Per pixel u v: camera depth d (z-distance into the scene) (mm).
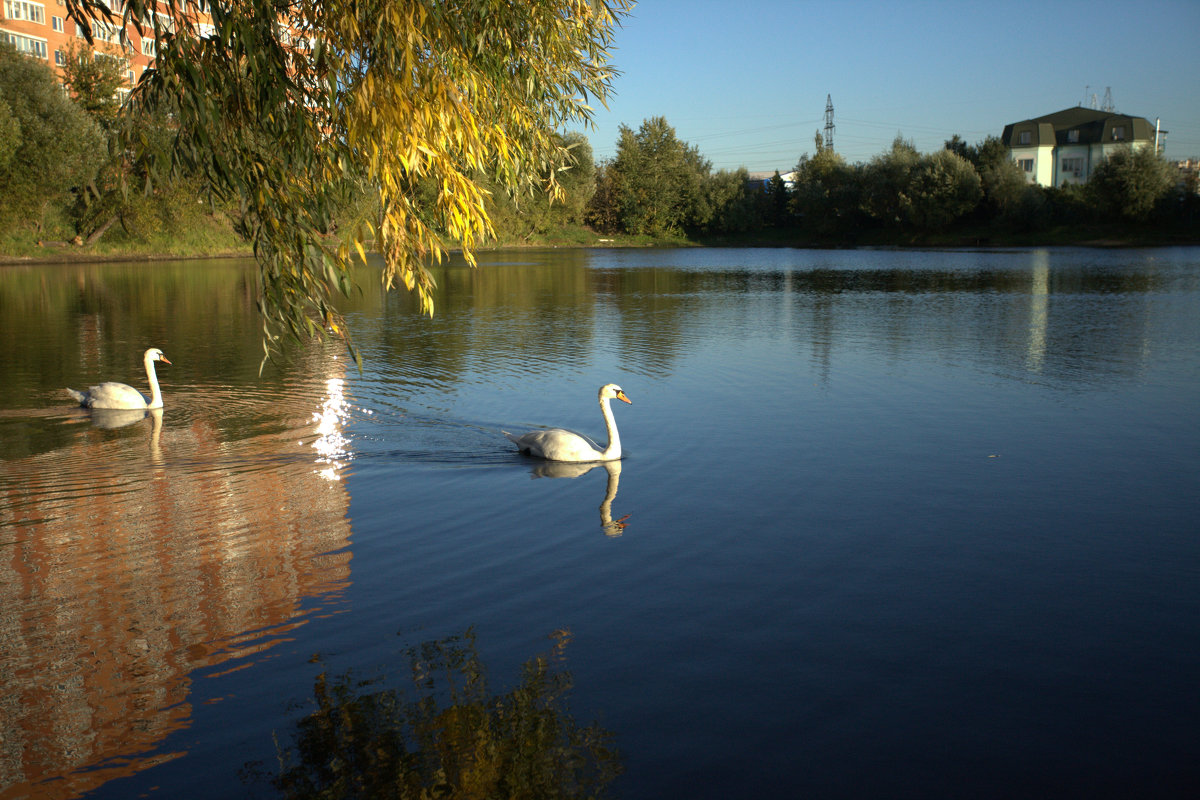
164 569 6953
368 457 10438
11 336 21609
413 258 6469
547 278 44750
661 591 6508
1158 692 5078
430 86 6141
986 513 8227
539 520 8141
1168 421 11992
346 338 6723
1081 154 103625
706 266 56062
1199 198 77375
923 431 11570
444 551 7344
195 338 21328
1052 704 4953
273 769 4410
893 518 8117
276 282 6312
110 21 5777
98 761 4484
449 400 13852
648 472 9758
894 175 88125
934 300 31016
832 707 4930
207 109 5895
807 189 99000
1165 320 24047
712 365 17234
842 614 6102
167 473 9734
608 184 107125
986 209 87562
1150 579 6668
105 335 21828
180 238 60094
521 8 7219
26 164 46375
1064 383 14969
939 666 5375
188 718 4855
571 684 5180
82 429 11852
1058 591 6465
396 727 4742
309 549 7391
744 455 10445
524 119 7602
